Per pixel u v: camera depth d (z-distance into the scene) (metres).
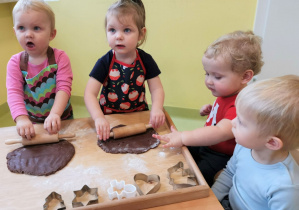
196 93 2.04
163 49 1.91
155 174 0.69
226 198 0.81
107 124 0.87
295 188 0.58
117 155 0.77
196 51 1.87
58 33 2.03
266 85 0.57
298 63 1.63
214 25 1.76
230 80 0.84
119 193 0.64
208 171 0.95
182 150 0.78
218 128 0.81
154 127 0.91
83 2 1.86
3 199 0.61
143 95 1.15
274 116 0.55
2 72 1.94
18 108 0.90
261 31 1.65
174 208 0.58
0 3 1.82
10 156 0.75
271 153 0.63
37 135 0.81
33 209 0.59
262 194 0.64
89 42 2.01
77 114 2.06
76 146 0.81
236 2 1.65
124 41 0.91
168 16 1.78
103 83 1.08
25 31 0.92
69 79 1.04
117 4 0.90
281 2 1.48
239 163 0.73
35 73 1.03
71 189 0.64
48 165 0.71
